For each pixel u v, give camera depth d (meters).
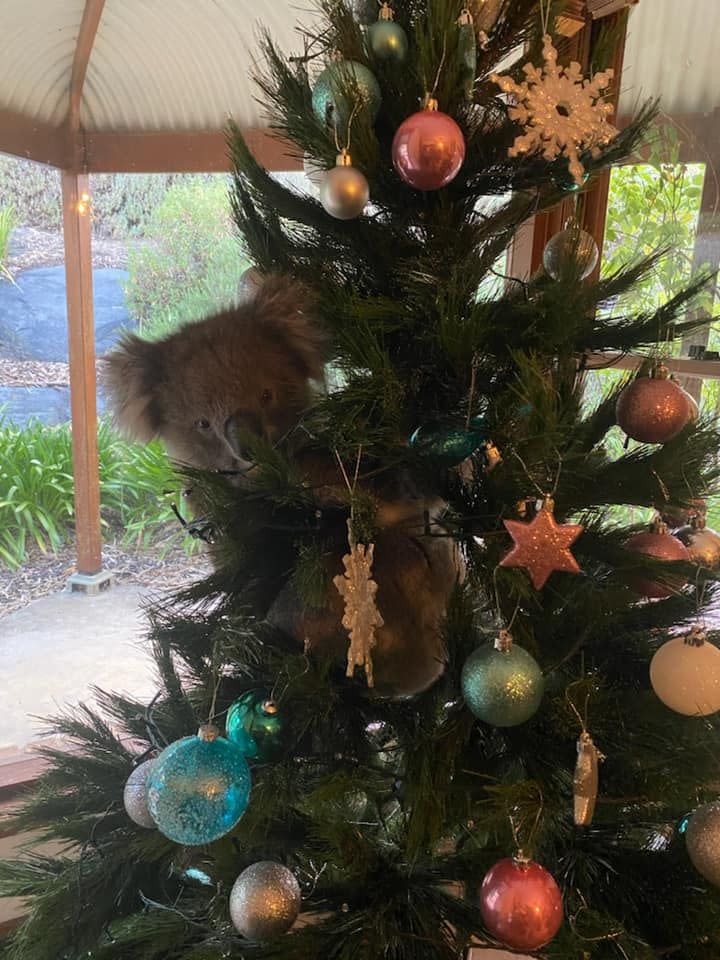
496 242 0.79
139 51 1.34
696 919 0.68
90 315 1.54
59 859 0.95
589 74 0.78
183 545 1.62
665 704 0.69
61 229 1.49
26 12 1.21
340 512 0.77
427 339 0.68
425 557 0.83
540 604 0.69
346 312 0.70
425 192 0.72
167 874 0.86
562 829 0.72
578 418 0.73
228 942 0.70
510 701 0.61
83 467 1.60
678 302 0.75
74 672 1.50
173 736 0.84
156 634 0.81
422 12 0.70
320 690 0.69
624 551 0.69
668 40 1.10
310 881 0.76
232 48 1.38
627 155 0.76
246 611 0.80
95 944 0.78
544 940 0.59
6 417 1.57
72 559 1.69
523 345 0.70
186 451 0.98
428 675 0.84
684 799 0.65
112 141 1.45
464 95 0.67
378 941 0.64
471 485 0.73
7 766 1.29
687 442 0.72
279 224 0.84
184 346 0.91
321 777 0.73
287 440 0.84
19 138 1.35
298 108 0.70
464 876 0.73
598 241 1.05
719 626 0.88
